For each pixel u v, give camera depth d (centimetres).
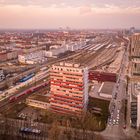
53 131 14238
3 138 13625
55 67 17375
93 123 15738
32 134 14525
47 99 19812
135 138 14375
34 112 18250
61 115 17450
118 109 19325
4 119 16275
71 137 13988
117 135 14825
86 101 18325
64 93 17450
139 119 15700
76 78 16738
